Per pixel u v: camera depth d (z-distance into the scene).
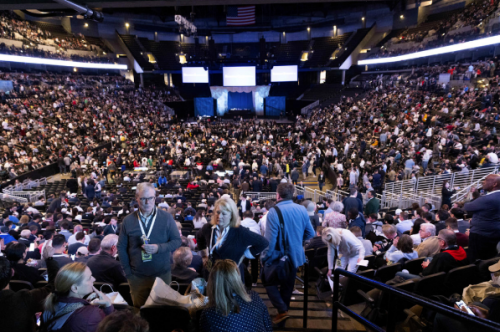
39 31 34.97
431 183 12.73
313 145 24.53
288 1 8.18
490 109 18.39
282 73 41.88
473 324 1.62
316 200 16.62
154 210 2.98
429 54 30.81
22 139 21.70
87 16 8.10
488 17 25.92
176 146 25.45
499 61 23.20
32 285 4.12
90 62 37.81
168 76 47.25
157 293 2.68
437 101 23.16
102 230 7.16
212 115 46.09
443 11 36.38
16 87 27.19
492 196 3.93
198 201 13.66
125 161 23.09
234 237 2.94
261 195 16.55
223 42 47.03
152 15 45.72
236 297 2.06
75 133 25.84
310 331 3.29
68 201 13.92
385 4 41.09
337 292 2.86
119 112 32.94
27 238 6.72
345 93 39.88
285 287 3.45
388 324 2.27
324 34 45.69
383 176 15.34
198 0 7.82
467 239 5.01
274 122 37.28
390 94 29.92
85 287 2.38
